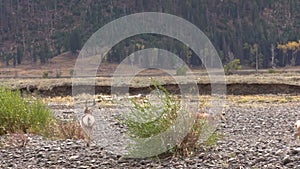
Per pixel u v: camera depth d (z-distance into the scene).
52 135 14.00
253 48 167.00
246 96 38.78
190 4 193.00
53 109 25.02
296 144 11.74
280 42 176.38
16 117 15.41
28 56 184.25
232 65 88.00
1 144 12.50
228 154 10.31
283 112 23.64
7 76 112.81
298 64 160.00
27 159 10.71
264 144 11.89
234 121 19.30
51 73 121.75
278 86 43.03
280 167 9.08
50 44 194.50
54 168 9.81
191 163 9.83
